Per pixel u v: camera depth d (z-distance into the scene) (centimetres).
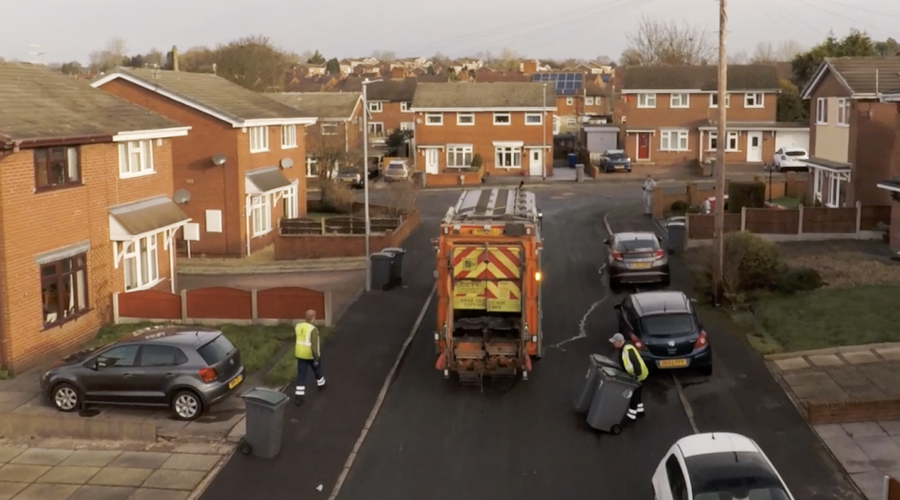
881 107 3256
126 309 2261
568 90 9400
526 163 6100
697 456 1104
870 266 2553
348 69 17062
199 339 1644
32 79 2366
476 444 1494
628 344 1569
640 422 1570
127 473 1409
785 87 6625
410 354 1988
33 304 1928
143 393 1605
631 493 1305
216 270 3152
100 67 11619
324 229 3478
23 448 1518
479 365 1695
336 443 1509
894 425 1518
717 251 2253
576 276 2756
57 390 1634
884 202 3269
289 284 2808
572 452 1452
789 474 1347
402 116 8619
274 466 1423
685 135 6241
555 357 1944
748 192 3781
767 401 1642
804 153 5519
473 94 6194
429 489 1333
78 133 2038
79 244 2102
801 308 2141
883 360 1775
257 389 1482
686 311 1791
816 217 3045
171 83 3553
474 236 1723
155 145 2508
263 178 3625
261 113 3678
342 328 2197
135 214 2333
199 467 1423
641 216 4009
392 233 3328
